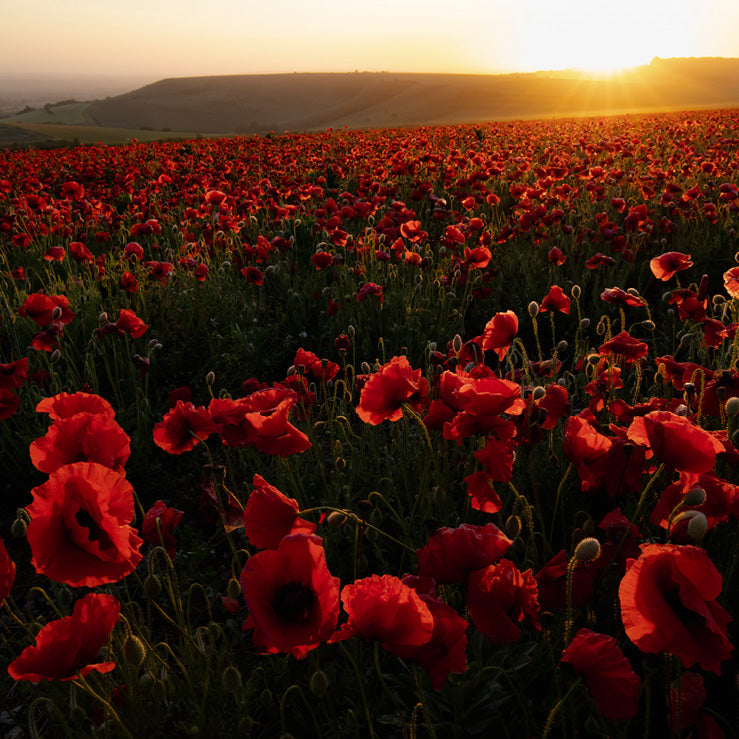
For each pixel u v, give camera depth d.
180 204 10.38
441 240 5.95
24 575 3.13
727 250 6.53
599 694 1.39
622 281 5.81
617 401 2.55
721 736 1.55
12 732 2.23
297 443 2.09
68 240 7.86
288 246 6.00
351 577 2.70
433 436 3.04
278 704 2.18
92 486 1.38
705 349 3.64
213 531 3.30
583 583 1.84
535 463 2.93
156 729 1.99
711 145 15.51
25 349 4.70
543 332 5.55
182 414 2.20
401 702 2.04
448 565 1.60
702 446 1.69
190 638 2.03
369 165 13.20
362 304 5.30
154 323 5.15
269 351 5.11
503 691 1.94
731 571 1.99
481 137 20.11
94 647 1.41
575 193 9.05
